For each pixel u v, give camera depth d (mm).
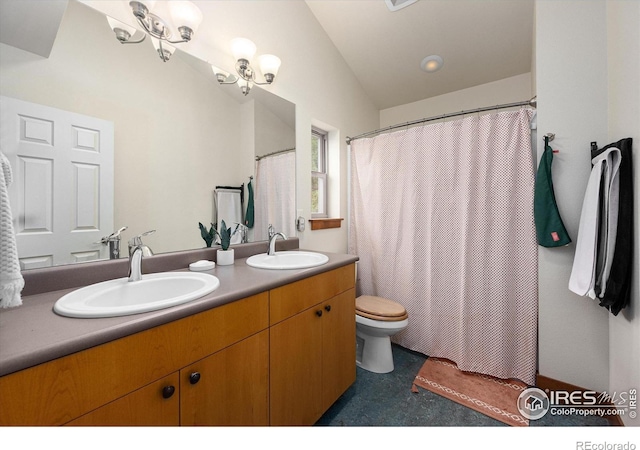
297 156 1936
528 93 2316
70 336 579
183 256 1288
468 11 1898
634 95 1077
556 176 1474
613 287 1131
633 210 1089
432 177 1911
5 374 491
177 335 749
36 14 897
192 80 1347
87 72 1009
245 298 938
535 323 1573
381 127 3066
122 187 1105
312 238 2084
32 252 885
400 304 1983
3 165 638
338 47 2334
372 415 1395
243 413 936
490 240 1682
